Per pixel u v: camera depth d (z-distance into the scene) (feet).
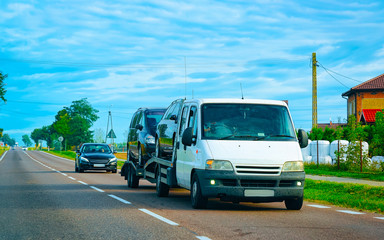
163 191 46.03
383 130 84.58
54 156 268.82
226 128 36.22
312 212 35.29
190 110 39.47
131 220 30.07
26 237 24.40
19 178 77.20
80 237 24.31
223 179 34.24
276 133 36.42
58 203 39.93
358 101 189.67
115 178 79.36
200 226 27.63
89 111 501.56
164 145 46.14
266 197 34.17
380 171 80.12
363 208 38.42
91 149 101.04
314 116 148.97
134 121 61.77
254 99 38.32
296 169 34.91
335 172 79.36
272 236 24.48
